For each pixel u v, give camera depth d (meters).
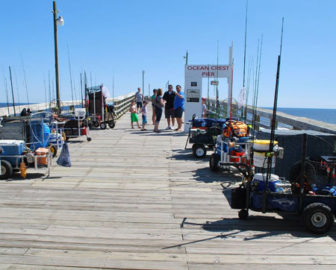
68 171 7.55
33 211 5.04
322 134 5.81
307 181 4.79
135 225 4.54
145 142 11.67
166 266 3.48
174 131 14.48
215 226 4.53
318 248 3.91
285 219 4.80
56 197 5.73
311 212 4.24
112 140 12.09
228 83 13.36
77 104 16.78
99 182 6.69
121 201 5.54
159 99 13.99
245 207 4.69
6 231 4.30
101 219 4.74
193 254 3.74
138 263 3.53
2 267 3.44
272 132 4.44
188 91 13.89
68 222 4.62
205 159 8.98
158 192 6.06
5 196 5.75
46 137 7.89
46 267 3.45
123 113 23.23
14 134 7.38
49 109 11.44
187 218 4.81
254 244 4.00
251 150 5.07
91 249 3.83
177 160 8.82
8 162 6.80
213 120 9.28
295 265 3.52
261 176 4.71
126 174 7.34
